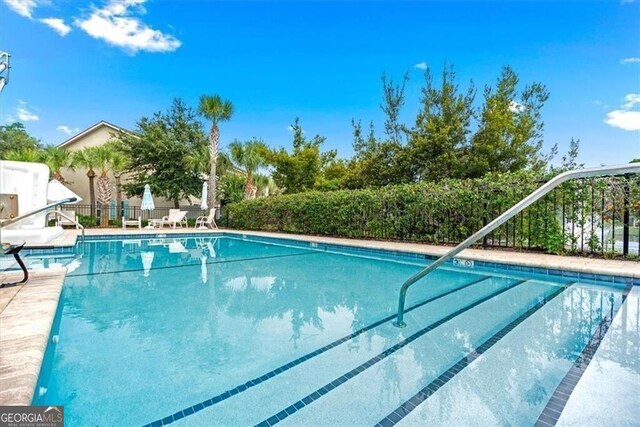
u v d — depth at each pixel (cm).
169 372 232
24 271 372
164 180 1812
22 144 2256
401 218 876
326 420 178
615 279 475
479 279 542
